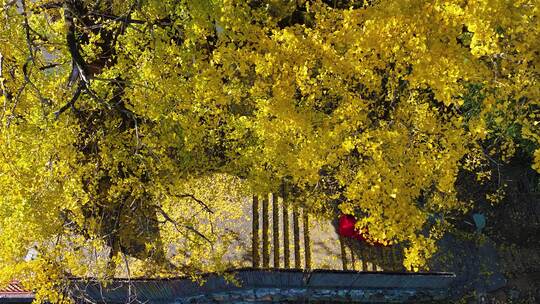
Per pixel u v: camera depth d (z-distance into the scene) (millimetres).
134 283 10125
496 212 12805
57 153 7340
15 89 7578
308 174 7957
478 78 6773
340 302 11117
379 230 7512
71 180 7434
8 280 7625
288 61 7270
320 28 7395
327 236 11477
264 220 11664
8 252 7172
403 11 6324
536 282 11781
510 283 11734
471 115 9438
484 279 11648
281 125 8078
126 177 9203
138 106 7852
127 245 10883
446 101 6590
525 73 6746
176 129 9250
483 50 6000
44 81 7734
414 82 6977
